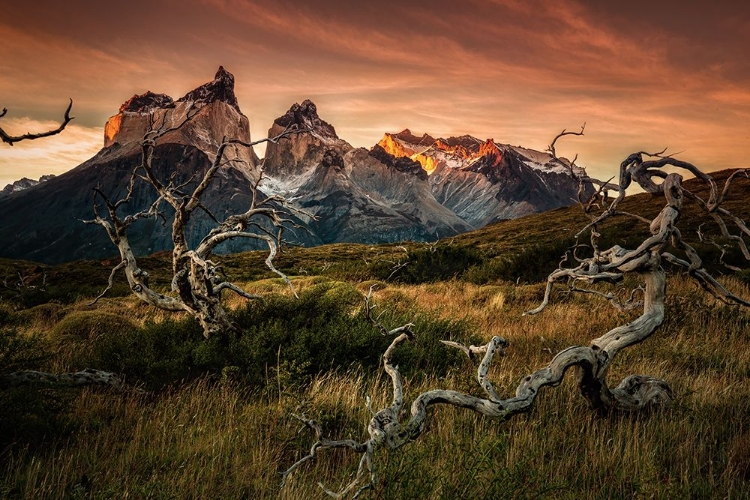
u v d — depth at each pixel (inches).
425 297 652.7
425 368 321.4
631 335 213.0
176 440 218.5
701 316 432.8
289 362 299.0
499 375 285.9
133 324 485.1
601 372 212.7
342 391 265.7
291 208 335.9
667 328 400.2
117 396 271.0
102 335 388.2
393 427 158.9
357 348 322.0
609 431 214.5
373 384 286.0
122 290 983.6
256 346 312.5
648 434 209.8
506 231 2815.0
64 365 324.5
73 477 184.2
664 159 215.2
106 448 210.8
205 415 249.0
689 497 158.4
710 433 214.4
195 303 328.8
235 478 184.2
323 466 195.6
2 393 223.1
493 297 593.3
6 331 264.8
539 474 170.7
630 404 228.7
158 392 292.7
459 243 2463.1
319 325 351.3
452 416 228.8
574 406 241.3
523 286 679.7
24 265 1844.2
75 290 1035.9
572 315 473.7
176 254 326.6
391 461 153.3
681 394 249.4
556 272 223.0
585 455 190.7
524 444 199.8
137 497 170.9
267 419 228.2
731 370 303.9
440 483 160.7
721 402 245.6
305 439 216.1
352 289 528.4
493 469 160.2
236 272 1569.9
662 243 206.8
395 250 2178.9
